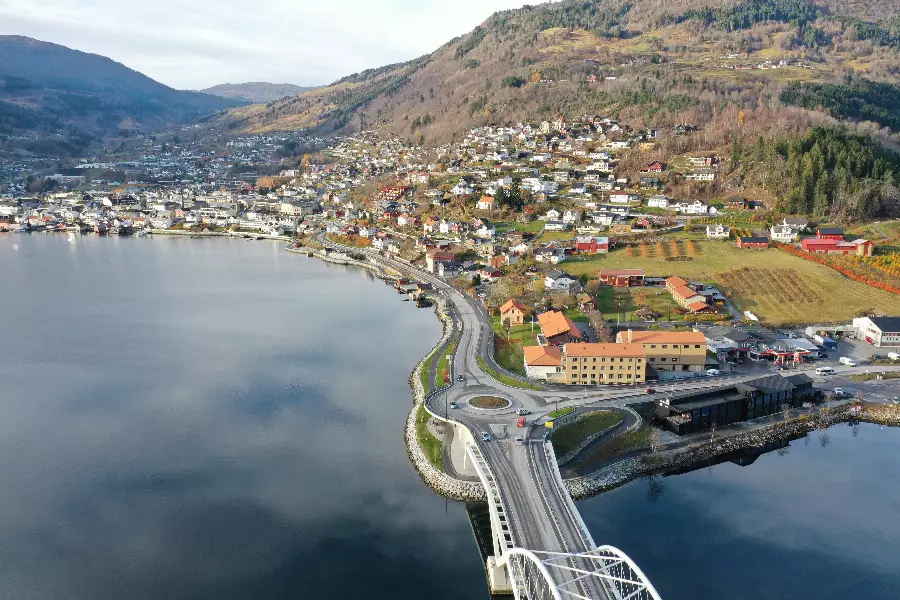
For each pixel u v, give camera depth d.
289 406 169.88
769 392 157.00
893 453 143.88
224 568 109.25
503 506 107.31
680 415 148.25
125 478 136.50
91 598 102.50
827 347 192.12
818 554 111.94
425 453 140.50
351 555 112.38
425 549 113.81
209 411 167.50
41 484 134.25
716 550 112.56
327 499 128.25
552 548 96.62
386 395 175.62
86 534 118.19
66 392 180.00
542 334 199.88
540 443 130.12
